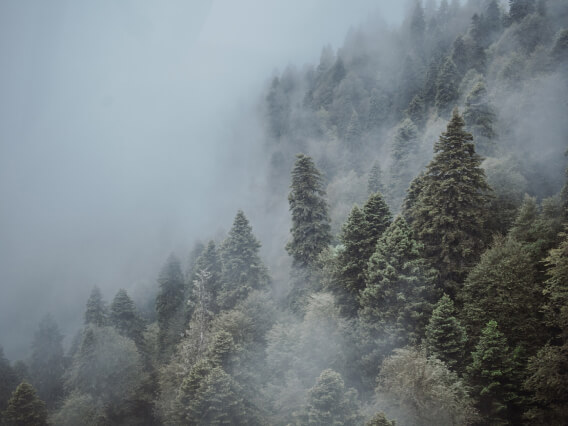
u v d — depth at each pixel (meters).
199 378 26.92
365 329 26.09
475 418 19.09
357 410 20.14
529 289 22.36
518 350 20.84
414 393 19.67
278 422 24.56
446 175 29.16
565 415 17.84
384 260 26.41
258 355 32.44
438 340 22.59
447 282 27.22
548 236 24.95
